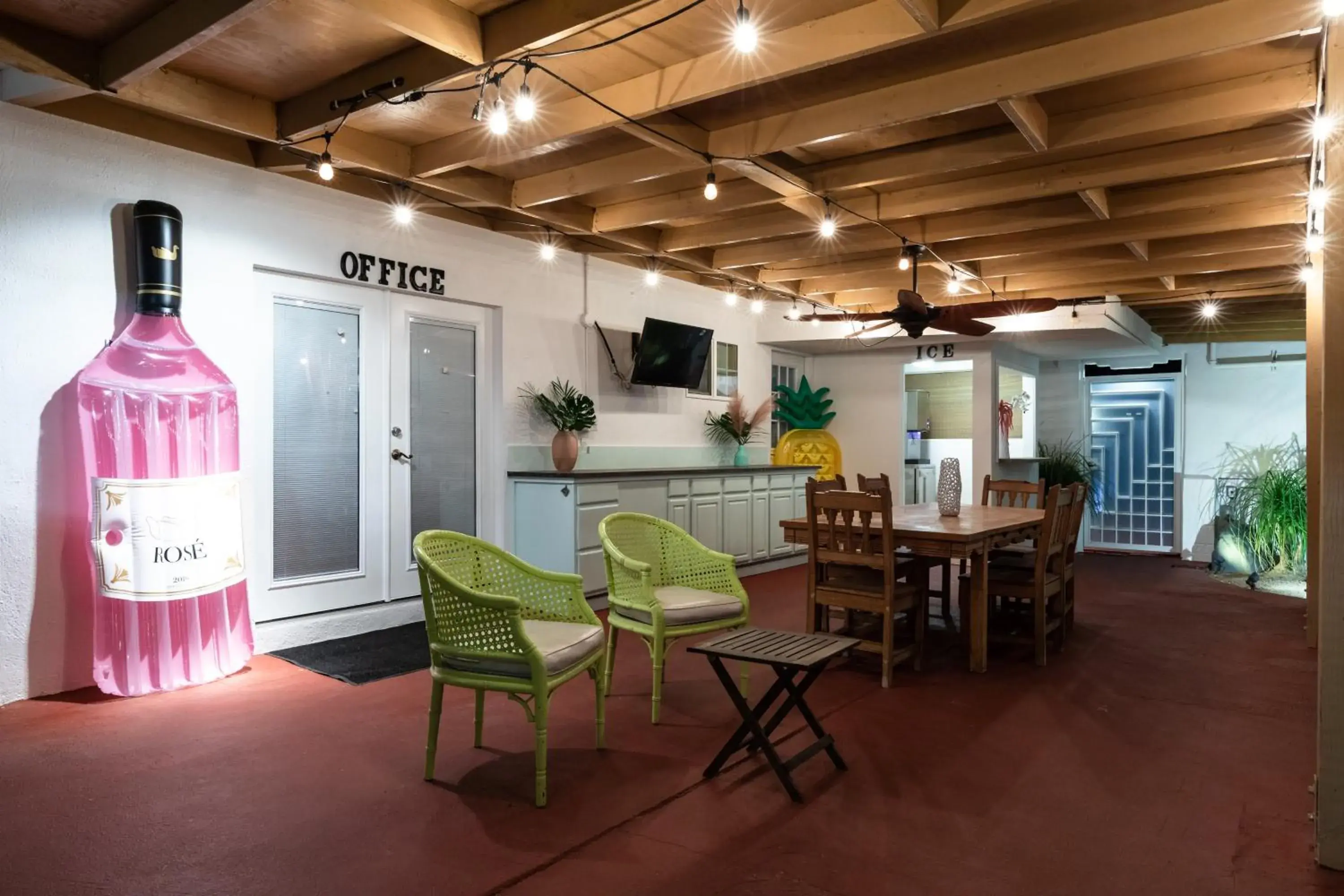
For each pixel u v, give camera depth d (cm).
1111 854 249
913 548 443
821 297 821
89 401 384
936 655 484
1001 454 930
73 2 314
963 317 608
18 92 362
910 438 1009
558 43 328
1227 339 948
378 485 535
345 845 252
